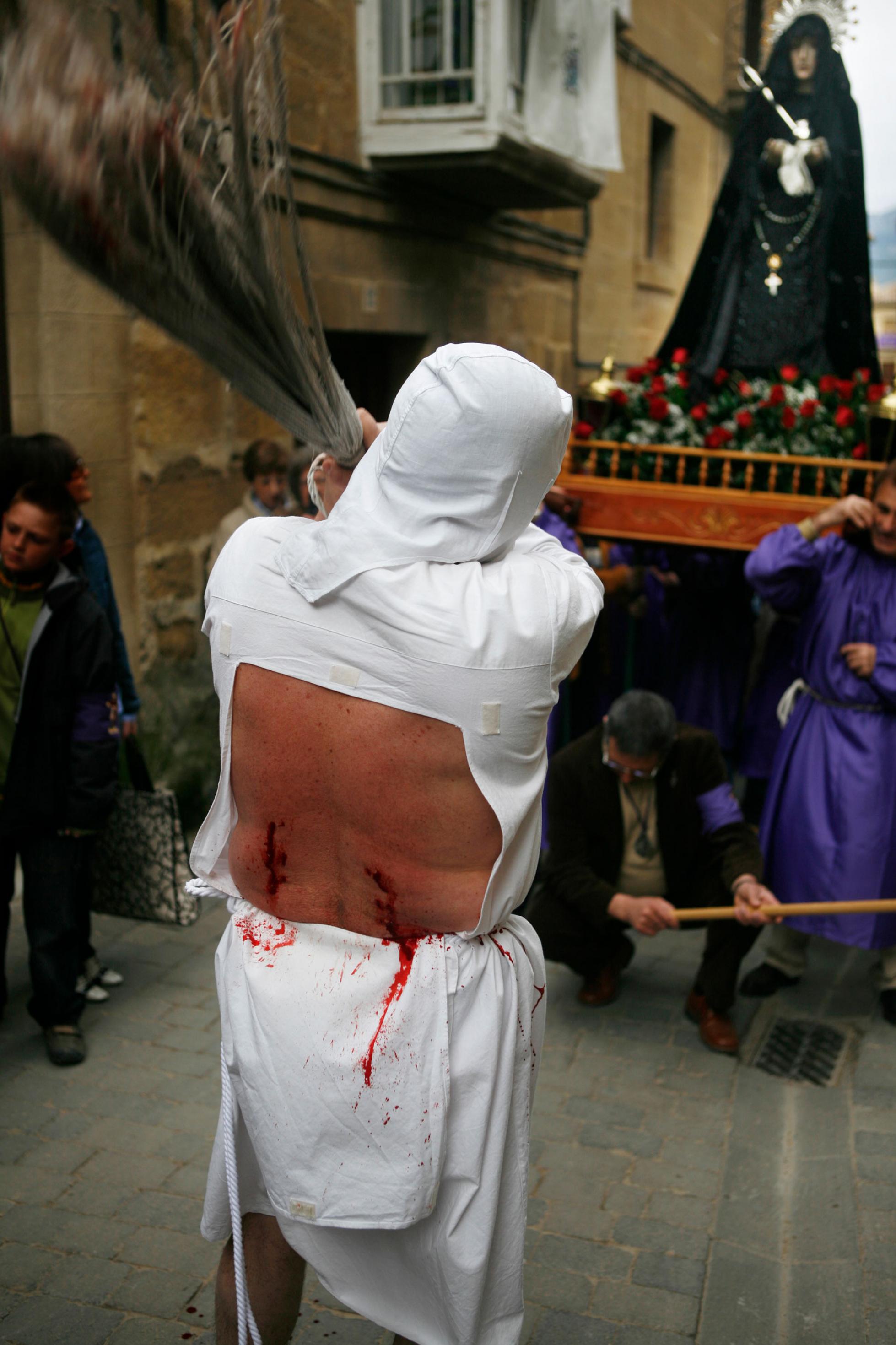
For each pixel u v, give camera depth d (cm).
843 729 389
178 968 430
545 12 728
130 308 128
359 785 158
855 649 380
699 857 392
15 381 482
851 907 344
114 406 513
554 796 393
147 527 538
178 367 543
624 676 621
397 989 160
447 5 668
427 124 682
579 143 784
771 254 561
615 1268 277
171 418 542
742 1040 392
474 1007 163
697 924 389
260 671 161
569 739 552
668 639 626
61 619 346
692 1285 271
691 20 1216
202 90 128
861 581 390
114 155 115
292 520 168
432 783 157
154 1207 295
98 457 507
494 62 673
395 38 680
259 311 142
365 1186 159
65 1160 314
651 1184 311
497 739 155
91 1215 292
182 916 379
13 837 356
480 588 154
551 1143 330
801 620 407
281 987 164
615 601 597
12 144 111
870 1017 407
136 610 539
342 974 163
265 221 138
